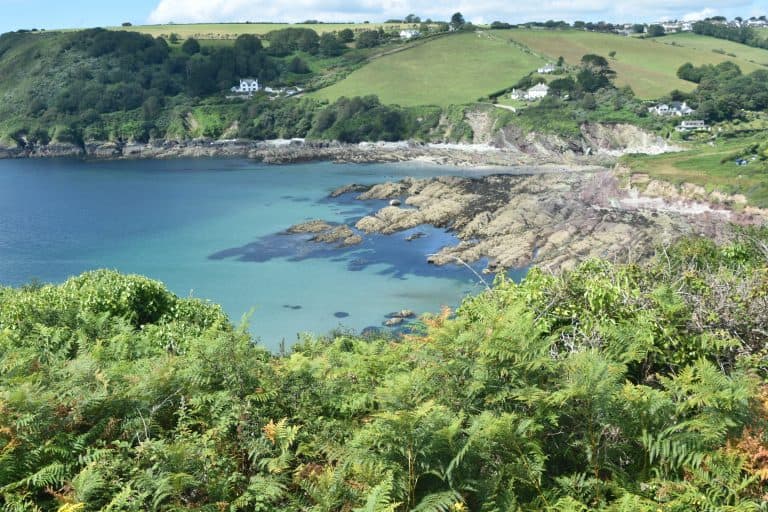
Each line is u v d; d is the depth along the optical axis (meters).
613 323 7.74
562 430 6.14
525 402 6.17
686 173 75.00
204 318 17.44
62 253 55.38
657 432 5.78
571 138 121.44
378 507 4.95
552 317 8.75
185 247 56.19
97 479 5.58
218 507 5.64
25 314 13.68
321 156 120.50
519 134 125.38
